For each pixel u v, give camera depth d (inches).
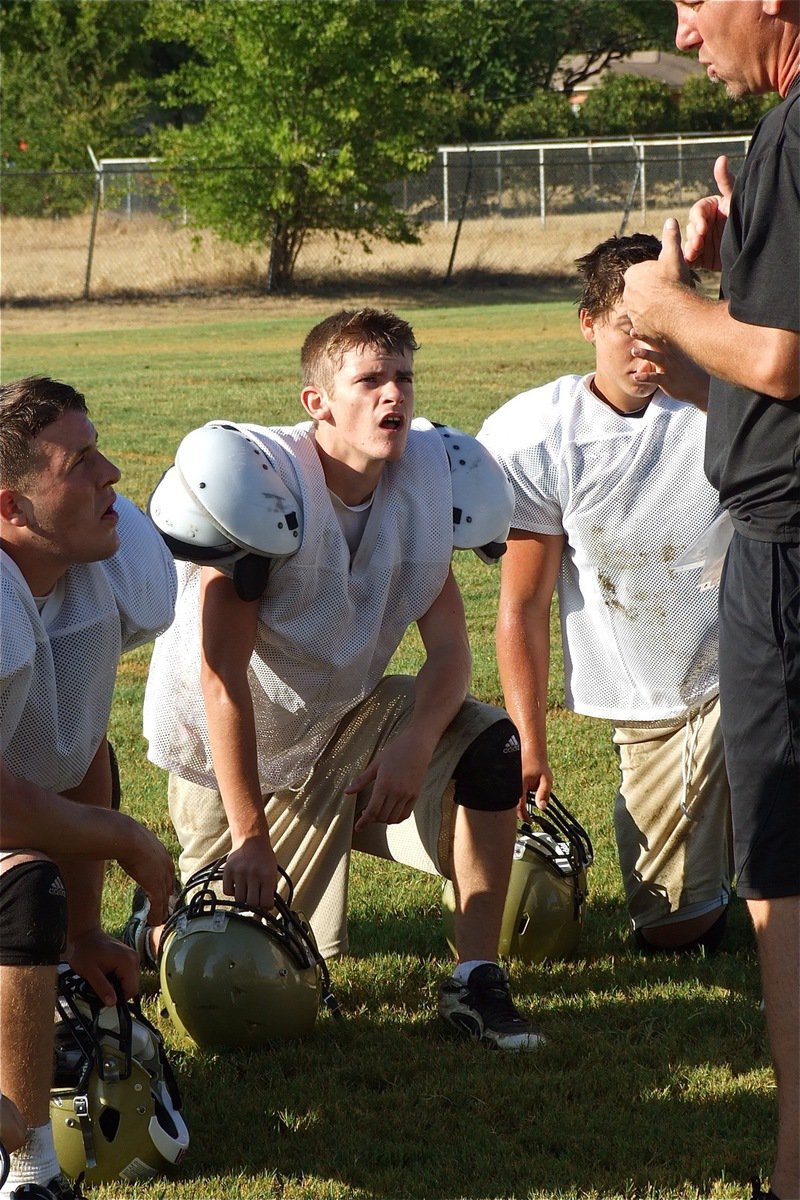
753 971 245.4
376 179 1827.0
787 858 173.0
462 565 533.0
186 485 210.7
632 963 249.3
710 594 245.8
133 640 196.1
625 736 253.9
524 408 254.5
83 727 190.4
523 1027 217.0
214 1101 199.2
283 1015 212.4
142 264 1895.9
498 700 384.8
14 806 173.6
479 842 223.3
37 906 166.7
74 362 1169.4
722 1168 181.6
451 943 241.8
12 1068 166.9
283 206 1792.6
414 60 1840.6
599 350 247.8
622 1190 177.0
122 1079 180.7
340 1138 189.9
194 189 1797.5
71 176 2036.2
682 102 2891.2
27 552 177.0
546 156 2295.8
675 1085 202.7
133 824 185.0
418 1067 209.9
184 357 1200.8
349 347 214.4
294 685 227.0
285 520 211.5
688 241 192.7
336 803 238.5
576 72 3255.4
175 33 1819.6
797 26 168.6
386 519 224.5
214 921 213.6
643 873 251.9
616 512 245.8
